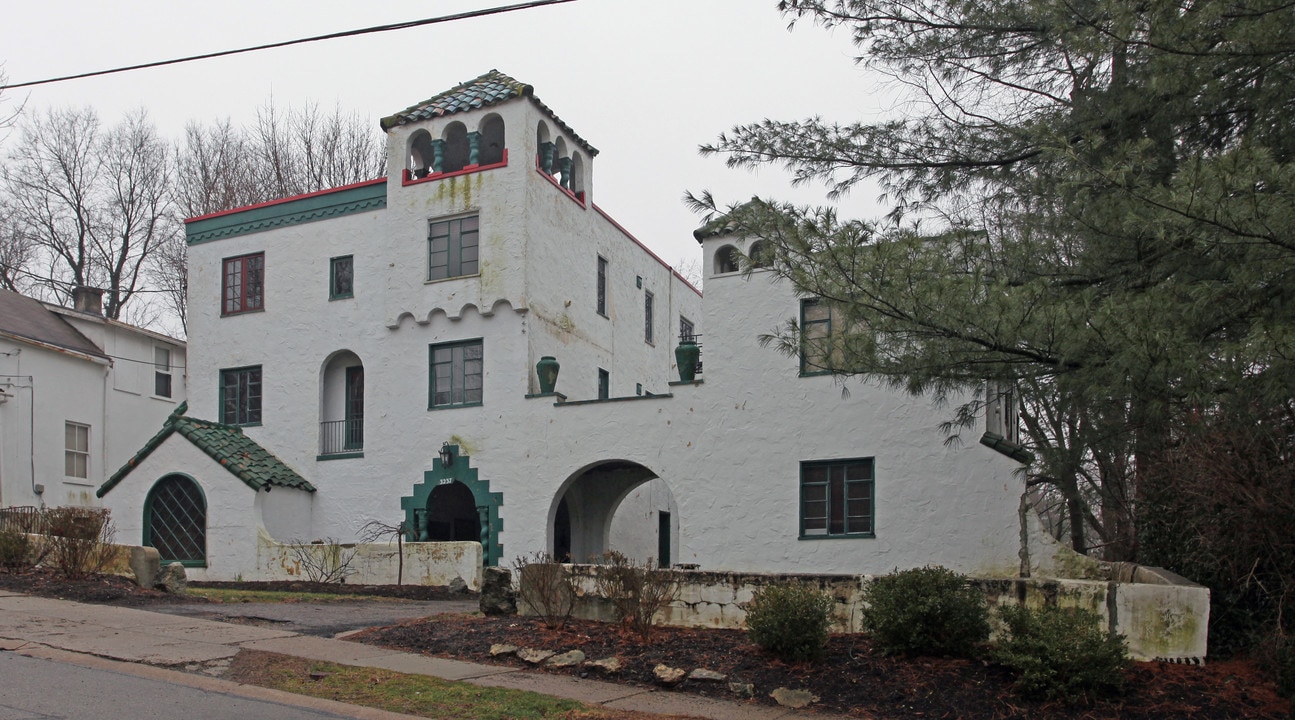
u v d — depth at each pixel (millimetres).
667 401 19859
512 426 21391
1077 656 9617
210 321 24906
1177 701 9578
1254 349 8211
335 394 23828
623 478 23688
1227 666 10438
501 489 21266
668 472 19594
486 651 11531
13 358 25844
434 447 22078
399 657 11195
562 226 23734
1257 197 8422
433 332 22562
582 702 9734
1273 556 10531
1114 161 9648
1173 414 9922
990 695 9836
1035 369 10047
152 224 38031
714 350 19500
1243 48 9727
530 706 9422
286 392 23781
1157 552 12445
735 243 19484
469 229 22656
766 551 18484
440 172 23125
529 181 22312
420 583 19422
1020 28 12156
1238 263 8828
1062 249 10867
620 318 26719
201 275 25203
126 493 22672
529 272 22016
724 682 10477
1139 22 10164
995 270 10727
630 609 11984
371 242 23500
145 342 30703
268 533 21672
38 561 15727
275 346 24078
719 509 19000
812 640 10820
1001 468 16969
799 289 10594
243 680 9859
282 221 24516
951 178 12758
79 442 27828
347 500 22766
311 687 9703
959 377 10328
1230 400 8906
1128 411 10070
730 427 19172
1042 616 10250
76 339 28547
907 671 10422
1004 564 16672
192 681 9578
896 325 10016
